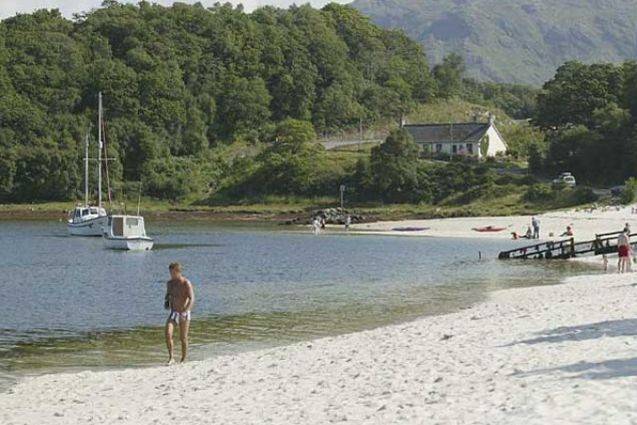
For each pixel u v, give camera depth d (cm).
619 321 2259
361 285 4553
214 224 11844
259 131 19138
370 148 16938
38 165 15162
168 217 13375
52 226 11319
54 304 3994
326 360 2148
